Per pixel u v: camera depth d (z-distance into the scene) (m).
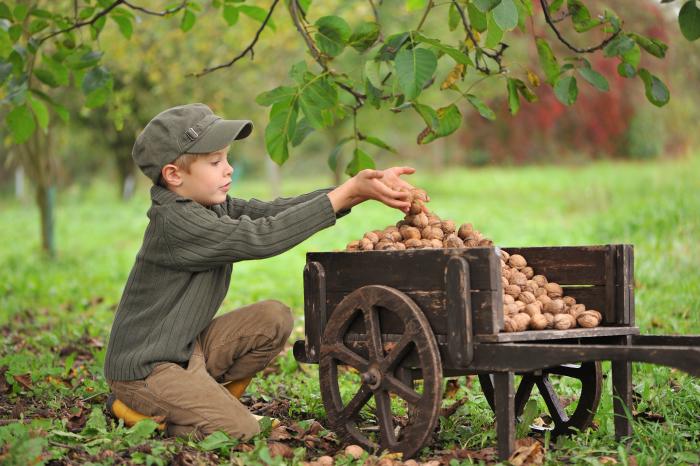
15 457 4.16
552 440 5.14
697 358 3.73
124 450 4.55
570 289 5.02
